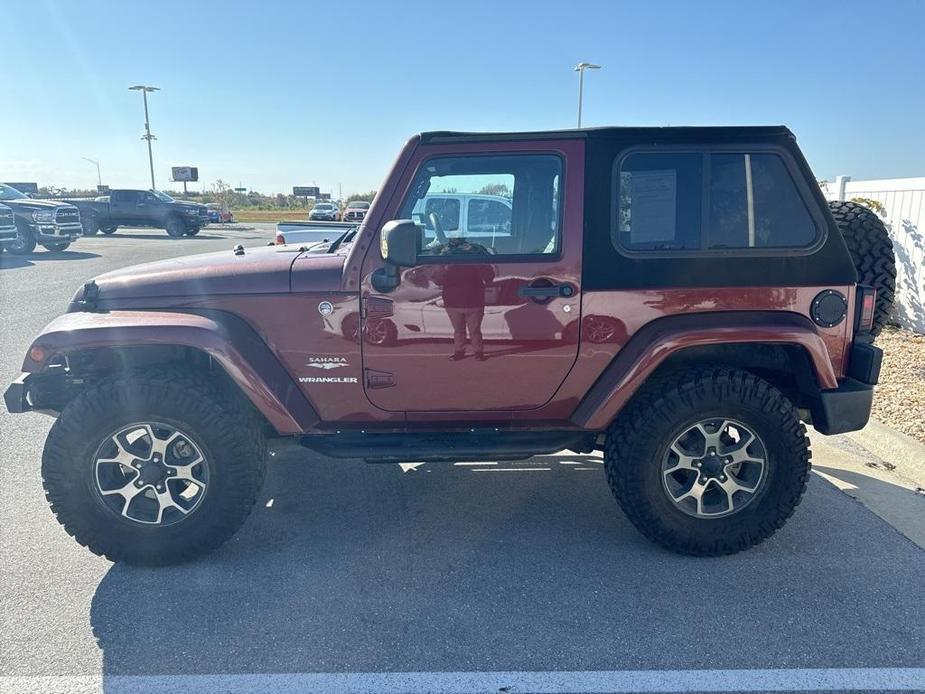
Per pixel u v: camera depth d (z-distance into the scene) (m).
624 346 3.35
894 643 2.78
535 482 4.38
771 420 3.29
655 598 3.10
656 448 3.31
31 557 3.44
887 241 3.82
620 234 3.29
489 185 3.30
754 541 3.41
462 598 3.10
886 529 3.74
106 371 3.46
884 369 6.26
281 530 3.74
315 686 2.55
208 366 3.51
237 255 3.88
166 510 3.33
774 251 3.29
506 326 3.31
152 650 2.74
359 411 3.47
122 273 3.58
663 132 3.25
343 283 3.30
